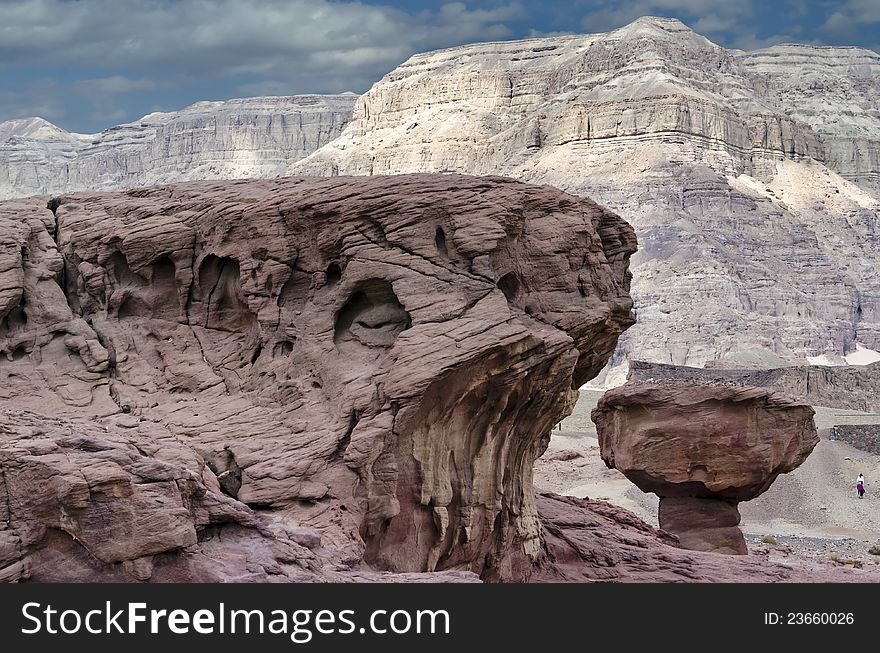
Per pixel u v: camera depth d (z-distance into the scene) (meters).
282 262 30.77
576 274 31.55
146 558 20.66
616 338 34.12
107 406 30.20
